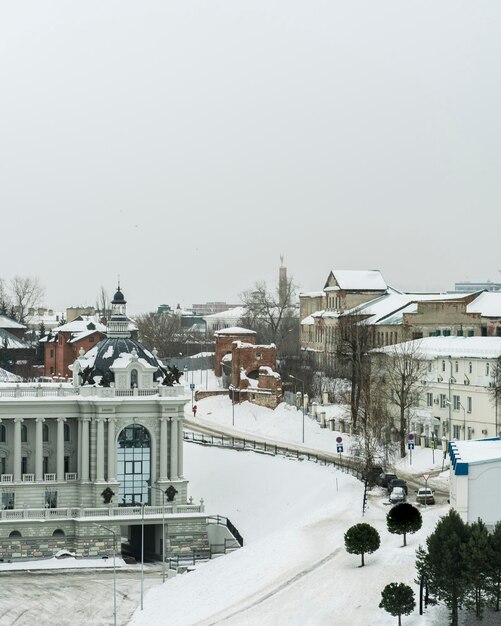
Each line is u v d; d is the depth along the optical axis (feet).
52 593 541.75
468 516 431.84
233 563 526.16
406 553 469.16
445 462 652.89
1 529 625.82
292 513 622.13
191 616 469.16
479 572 385.09
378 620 407.64
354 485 607.37
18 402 642.22
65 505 648.38
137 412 654.53
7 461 647.15
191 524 640.17
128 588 547.08
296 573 478.59
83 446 647.15
